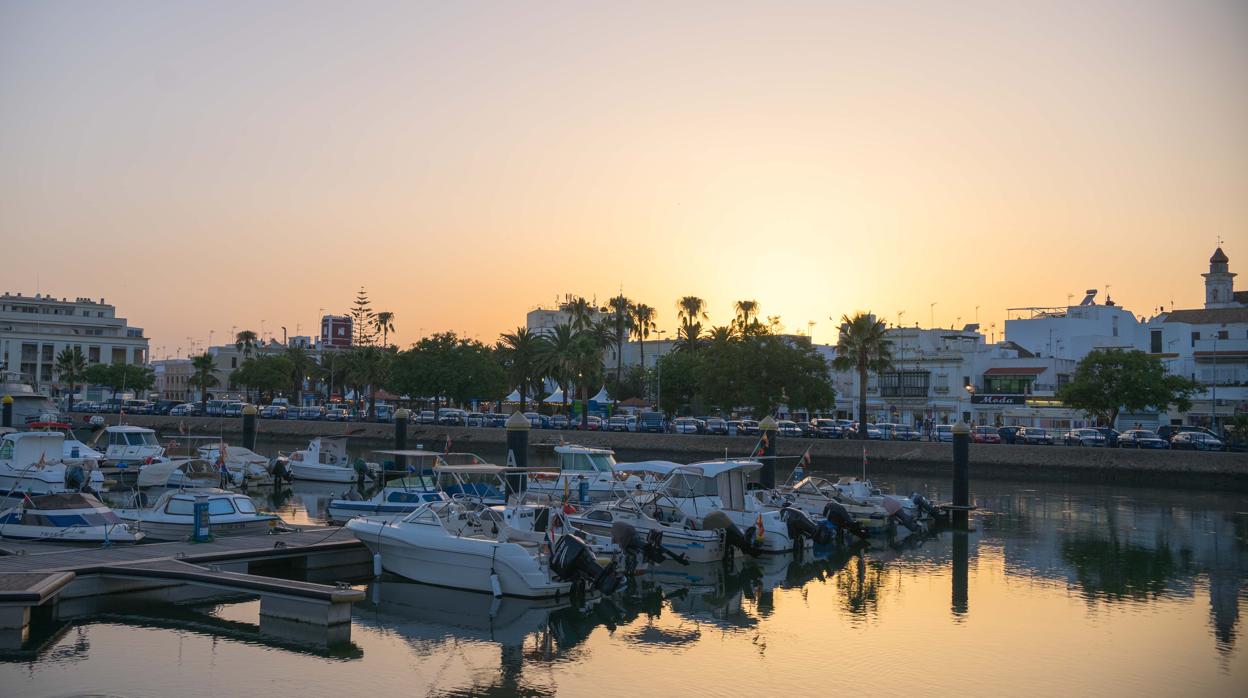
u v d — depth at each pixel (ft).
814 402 246.06
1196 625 81.71
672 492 115.34
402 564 92.12
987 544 124.47
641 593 93.86
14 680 62.44
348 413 364.17
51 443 146.00
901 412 331.16
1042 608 87.81
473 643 73.92
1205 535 131.54
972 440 238.07
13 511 98.78
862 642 75.97
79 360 453.17
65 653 68.33
